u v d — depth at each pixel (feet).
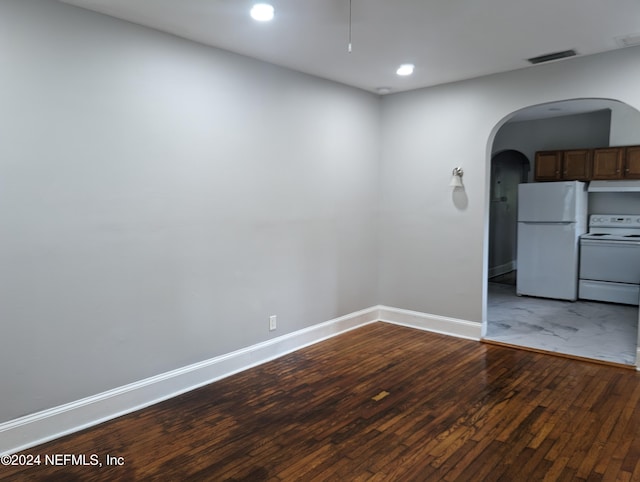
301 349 13.64
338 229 14.90
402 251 16.12
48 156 8.38
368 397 10.29
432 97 15.02
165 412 9.64
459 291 14.82
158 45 9.91
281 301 13.09
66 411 8.80
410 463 7.70
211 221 11.15
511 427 8.88
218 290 11.41
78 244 8.86
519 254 21.12
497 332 15.17
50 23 8.30
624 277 19.06
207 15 9.11
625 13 9.08
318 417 9.36
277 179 12.74
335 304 15.02
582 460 7.75
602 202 20.90
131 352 9.78
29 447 8.26
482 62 12.36
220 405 9.95
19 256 8.11
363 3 8.54
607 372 11.70
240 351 12.01
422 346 13.91
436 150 15.05
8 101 7.88
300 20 9.40
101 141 9.09
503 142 23.62
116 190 9.37
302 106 13.34
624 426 8.88
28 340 8.28
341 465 7.65
